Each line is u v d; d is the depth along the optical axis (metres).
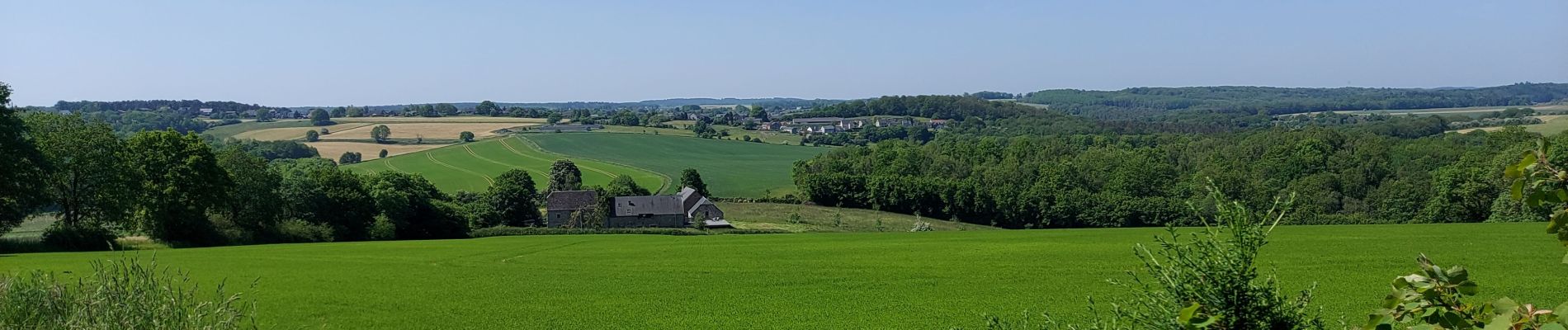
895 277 36.94
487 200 107.06
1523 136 82.81
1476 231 50.41
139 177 62.34
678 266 42.84
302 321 28.19
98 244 58.50
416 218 86.25
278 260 47.00
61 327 13.12
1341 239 47.47
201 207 64.25
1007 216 101.44
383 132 181.38
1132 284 8.32
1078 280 34.66
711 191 132.12
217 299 15.34
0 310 13.50
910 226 100.25
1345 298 28.16
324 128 198.50
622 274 39.66
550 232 85.88
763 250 51.16
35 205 55.91
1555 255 37.03
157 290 13.97
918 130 196.88
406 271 41.69
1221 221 7.43
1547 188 5.61
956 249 48.88
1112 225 95.19
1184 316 6.86
